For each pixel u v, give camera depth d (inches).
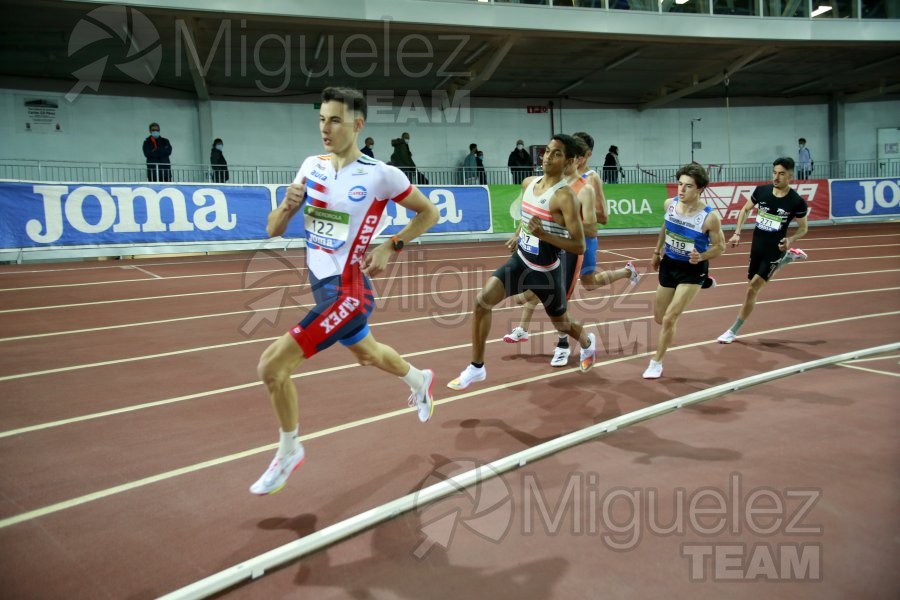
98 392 199.2
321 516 122.2
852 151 1035.3
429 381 146.7
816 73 924.0
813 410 176.9
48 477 140.1
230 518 121.9
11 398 193.2
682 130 995.9
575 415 178.2
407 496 126.0
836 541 107.1
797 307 333.4
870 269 467.2
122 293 379.9
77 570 104.7
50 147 687.7
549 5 680.4
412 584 98.6
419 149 867.4
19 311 325.1
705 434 160.9
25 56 621.6
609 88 916.6
